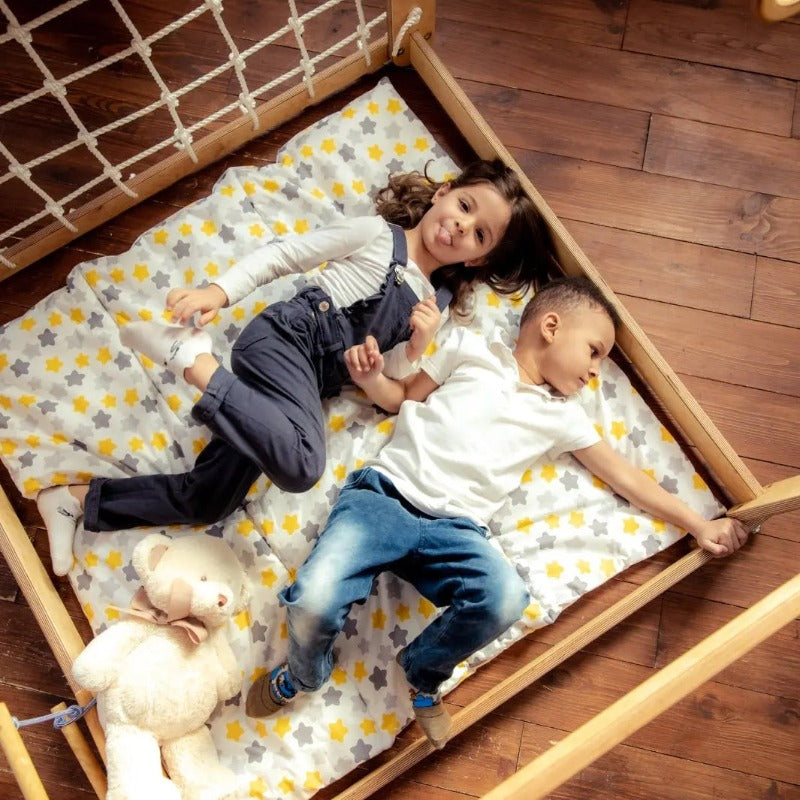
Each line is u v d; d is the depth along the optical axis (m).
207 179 1.66
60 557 1.42
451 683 1.44
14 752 1.21
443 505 1.36
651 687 1.02
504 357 1.46
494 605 1.27
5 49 1.66
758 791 1.49
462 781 1.47
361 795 1.36
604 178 1.72
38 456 1.46
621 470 1.47
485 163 1.54
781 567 1.57
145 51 1.31
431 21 1.63
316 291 1.44
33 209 1.62
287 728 1.40
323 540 1.31
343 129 1.63
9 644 1.48
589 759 0.99
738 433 1.63
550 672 1.52
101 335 1.52
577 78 1.76
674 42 1.78
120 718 1.25
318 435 1.37
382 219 1.49
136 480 1.41
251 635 1.42
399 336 1.49
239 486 1.40
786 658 1.54
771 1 0.98
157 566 1.30
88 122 1.66
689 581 1.56
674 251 1.70
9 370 1.49
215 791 1.30
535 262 1.57
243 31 1.72
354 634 1.45
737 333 1.67
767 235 1.71
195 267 1.55
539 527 1.49
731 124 1.76
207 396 1.26
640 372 1.59
